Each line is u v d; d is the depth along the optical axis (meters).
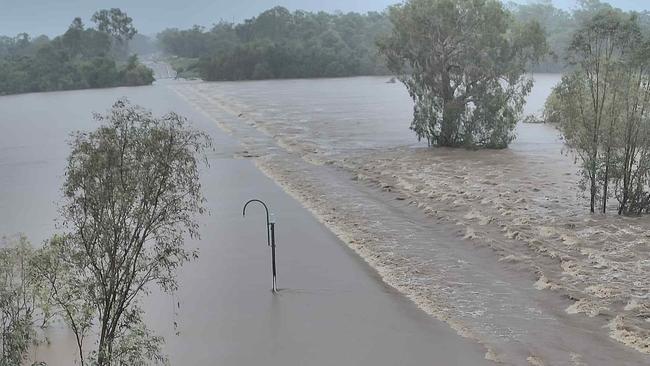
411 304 17.50
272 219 18.56
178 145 12.52
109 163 11.80
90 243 11.71
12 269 12.58
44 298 11.95
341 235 24.03
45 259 11.87
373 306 17.33
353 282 19.12
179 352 14.84
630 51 25.92
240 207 28.48
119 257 12.06
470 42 42.59
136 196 11.97
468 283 19.09
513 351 14.66
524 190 30.36
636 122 25.67
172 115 13.62
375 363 14.21
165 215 12.34
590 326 15.97
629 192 25.89
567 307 17.20
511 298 17.91
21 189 33.72
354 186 32.81
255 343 15.24
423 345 15.02
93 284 11.73
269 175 35.84
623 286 18.34
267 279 19.44
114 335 11.92
